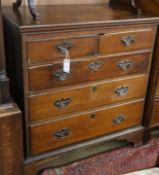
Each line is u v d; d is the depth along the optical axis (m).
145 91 1.72
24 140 1.43
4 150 1.30
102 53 1.44
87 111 1.55
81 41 1.35
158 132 2.05
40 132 1.45
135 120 1.77
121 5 1.76
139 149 1.89
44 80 1.34
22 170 1.40
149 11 1.60
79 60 1.38
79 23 1.29
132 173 1.69
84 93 1.49
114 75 1.54
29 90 1.33
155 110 1.78
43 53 1.28
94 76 1.47
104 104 1.59
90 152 1.84
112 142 1.94
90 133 1.63
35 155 1.50
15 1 1.68
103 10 1.67
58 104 1.43
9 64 1.44
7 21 1.33
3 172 1.35
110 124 1.68
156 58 1.62
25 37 1.21
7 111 1.25
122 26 1.43
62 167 1.70
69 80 1.41
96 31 1.37
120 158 1.80
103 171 1.69
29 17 1.35
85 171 1.68
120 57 1.51
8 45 1.39
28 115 1.38
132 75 1.61
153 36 1.56
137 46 1.53
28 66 1.27
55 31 1.26
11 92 1.49
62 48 1.31
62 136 1.53
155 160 1.81
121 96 1.63
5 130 1.26
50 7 1.69
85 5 1.81
